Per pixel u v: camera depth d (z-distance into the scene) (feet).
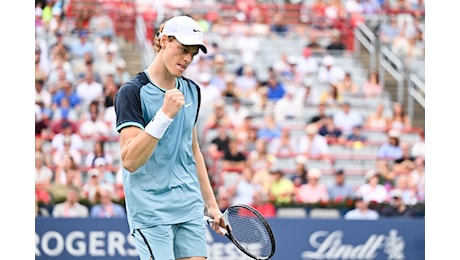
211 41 138.51
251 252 44.93
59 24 131.23
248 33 140.77
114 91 121.19
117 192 106.52
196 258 42.57
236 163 113.80
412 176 119.44
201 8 143.02
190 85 43.57
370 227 88.02
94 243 84.12
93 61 128.36
